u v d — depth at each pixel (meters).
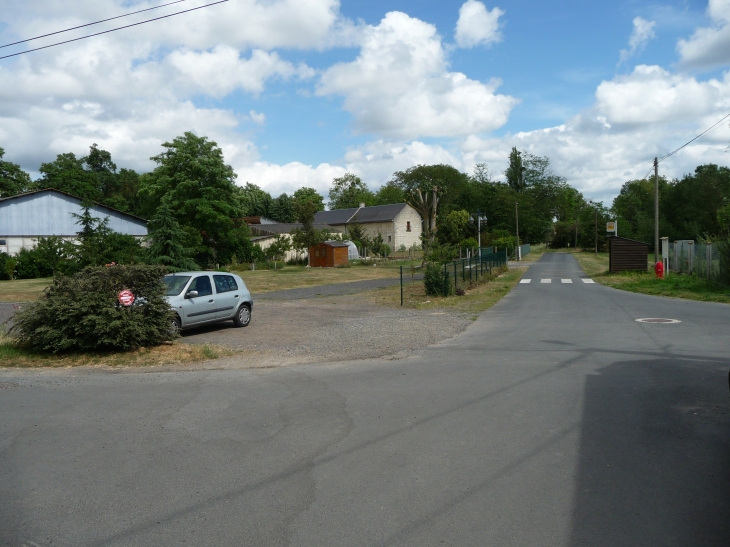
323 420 6.45
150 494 4.50
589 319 15.73
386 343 12.57
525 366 9.32
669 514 3.98
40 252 39.34
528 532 3.77
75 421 6.58
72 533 3.89
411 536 3.75
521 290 27.59
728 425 5.83
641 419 6.12
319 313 18.98
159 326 11.77
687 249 31.59
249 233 54.34
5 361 10.63
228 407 7.14
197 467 5.06
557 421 6.16
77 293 11.16
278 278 37.09
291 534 3.81
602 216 86.12
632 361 9.38
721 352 9.96
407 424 6.21
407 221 80.50
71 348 11.35
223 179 48.91
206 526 3.95
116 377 9.31
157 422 6.50
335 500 4.32
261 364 10.34
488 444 5.49
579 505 4.15
